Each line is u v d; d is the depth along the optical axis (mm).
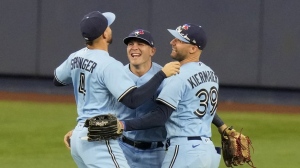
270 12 67375
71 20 69312
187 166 23578
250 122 56219
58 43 69688
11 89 70938
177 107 23859
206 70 24453
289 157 42688
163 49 68000
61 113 58281
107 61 23000
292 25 67250
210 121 24703
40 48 69938
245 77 68250
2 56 70438
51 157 41500
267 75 68000
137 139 26078
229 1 67750
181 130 23844
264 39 67750
